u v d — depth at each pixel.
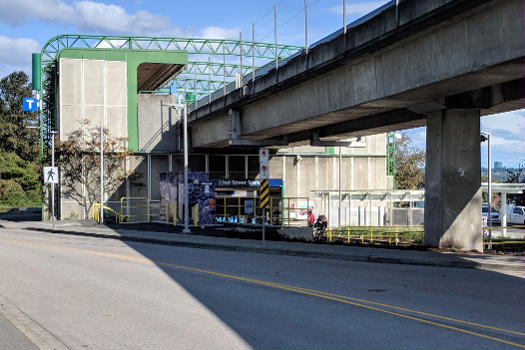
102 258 18.22
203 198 33.75
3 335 7.84
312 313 9.23
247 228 30.59
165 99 50.06
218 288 11.92
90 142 47.16
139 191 48.69
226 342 7.42
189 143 49.44
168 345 7.30
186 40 58.28
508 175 67.94
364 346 7.14
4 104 103.31
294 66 26.48
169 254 19.80
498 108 21.36
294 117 28.92
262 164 21.59
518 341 7.36
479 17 15.57
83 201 47.03
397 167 90.81
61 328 8.34
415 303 10.05
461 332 7.85
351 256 17.94
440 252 18.77
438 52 17.41
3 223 45.88
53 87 53.81
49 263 16.78
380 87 20.84
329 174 53.31
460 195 20.52
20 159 96.38
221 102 38.16
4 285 12.53
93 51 48.72
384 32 18.67
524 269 15.02
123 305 10.09
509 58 14.52
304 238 26.91
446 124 20.70
